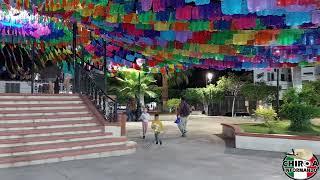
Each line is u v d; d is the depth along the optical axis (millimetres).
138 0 9328
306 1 7176
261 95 29328
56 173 8547
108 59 18891
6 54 22156
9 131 10422
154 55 16984
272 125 15094
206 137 16141
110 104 13539
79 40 17000
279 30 11422
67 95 13258
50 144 10406
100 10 9812
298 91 15648
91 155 10586
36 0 10172
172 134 17297
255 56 16422
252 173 8812
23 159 9320
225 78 36062
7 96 11844
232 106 35906
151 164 9773
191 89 37156
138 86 29781
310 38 12195
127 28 11750
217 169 9250
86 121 12195
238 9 7504
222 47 14039
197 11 8922
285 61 17344
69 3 9539
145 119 15570
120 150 11250
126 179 8070
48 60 22469
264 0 7188
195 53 14891
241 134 12906
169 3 8469
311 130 14070
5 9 13164
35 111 11711
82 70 14891
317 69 37969
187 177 8328
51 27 15688
